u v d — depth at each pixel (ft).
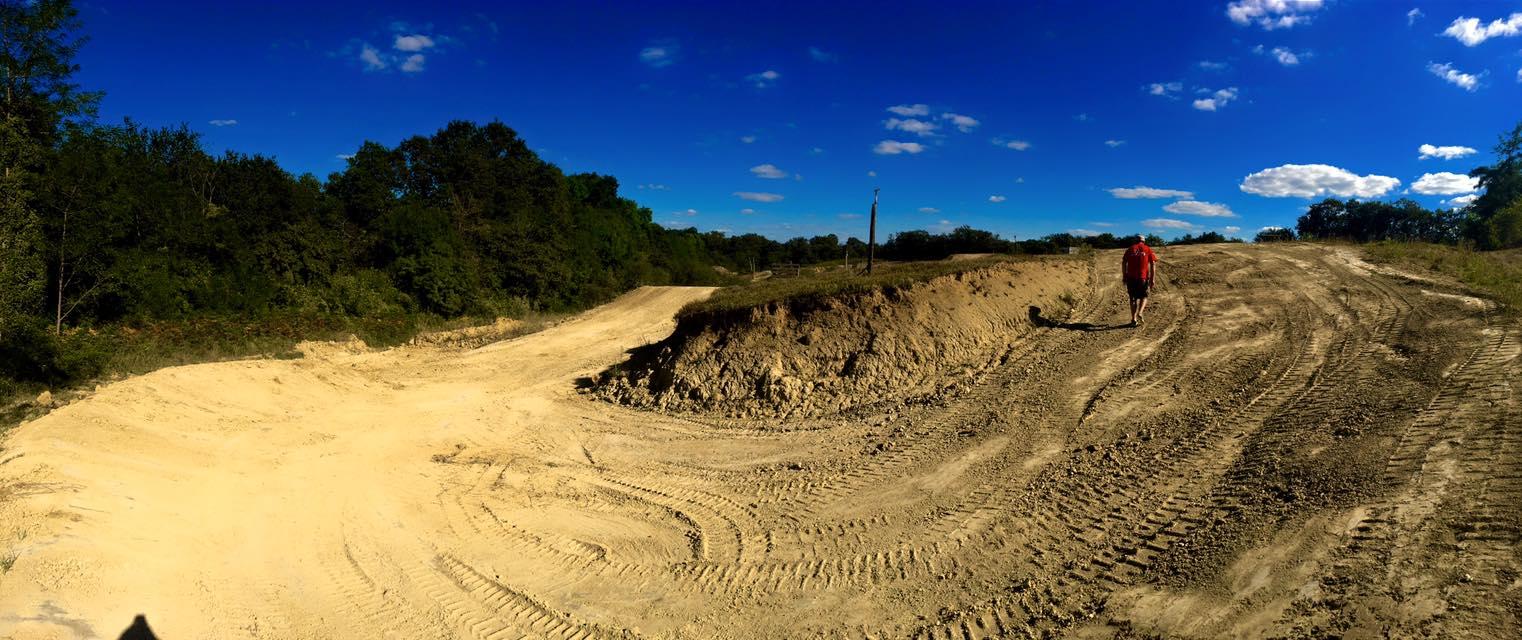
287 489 27.30
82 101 41.27
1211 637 13.41
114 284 52.06
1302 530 16.25
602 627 17.58
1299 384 26.45
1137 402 27.81
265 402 37.99
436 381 49.85
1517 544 13.43
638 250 164.14
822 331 39.17
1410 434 19.53
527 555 21.98
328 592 19.72
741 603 18.16
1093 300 46.32
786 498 24.85
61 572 17.19
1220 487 19.84
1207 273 50.57
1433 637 11.73
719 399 37.45
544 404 42.70
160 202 60.54
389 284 77.66
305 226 74.08
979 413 29.94
